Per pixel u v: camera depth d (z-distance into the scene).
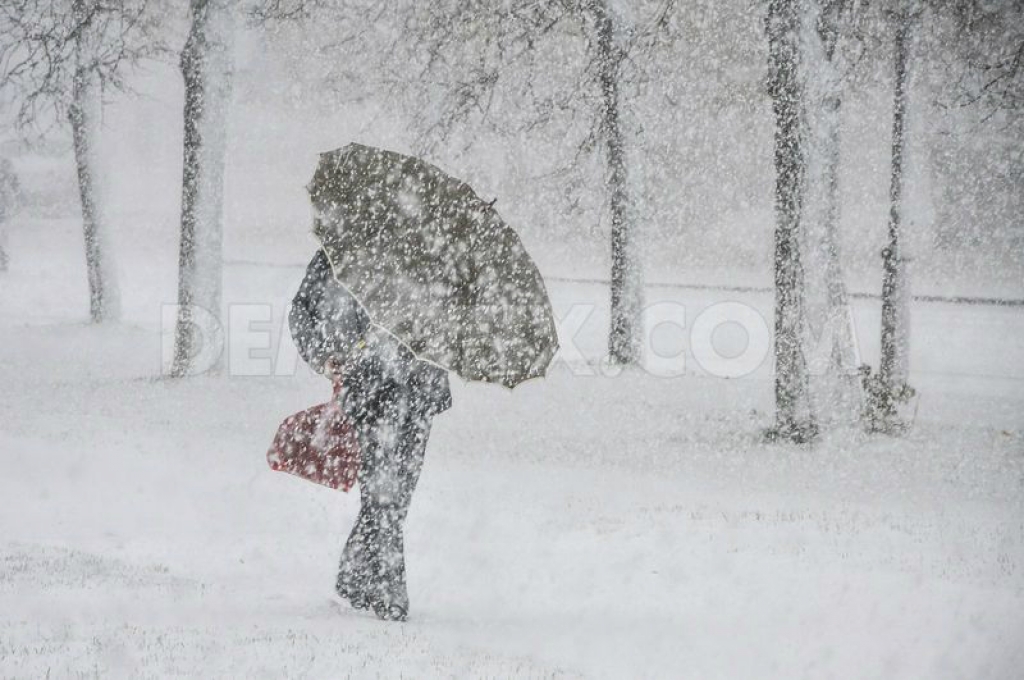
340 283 21.17
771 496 44.12
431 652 18.58
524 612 23.67
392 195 21.69
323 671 16.38
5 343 96.56
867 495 45.03
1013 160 69.94
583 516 37.28
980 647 21.91
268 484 41.16
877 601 25.91
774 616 24.11
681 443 57.56
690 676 19.08
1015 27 61.66
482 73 69.25
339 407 21.98
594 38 70.12
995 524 38.19
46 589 21.30
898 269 62.66
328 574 26.33
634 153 77.44
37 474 41.19
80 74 94.12
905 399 61.97
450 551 30.42
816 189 58.16
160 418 61.53
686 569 29.14
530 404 69.06
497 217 22.09
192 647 17.23
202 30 81.94
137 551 28.16
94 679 14.91
